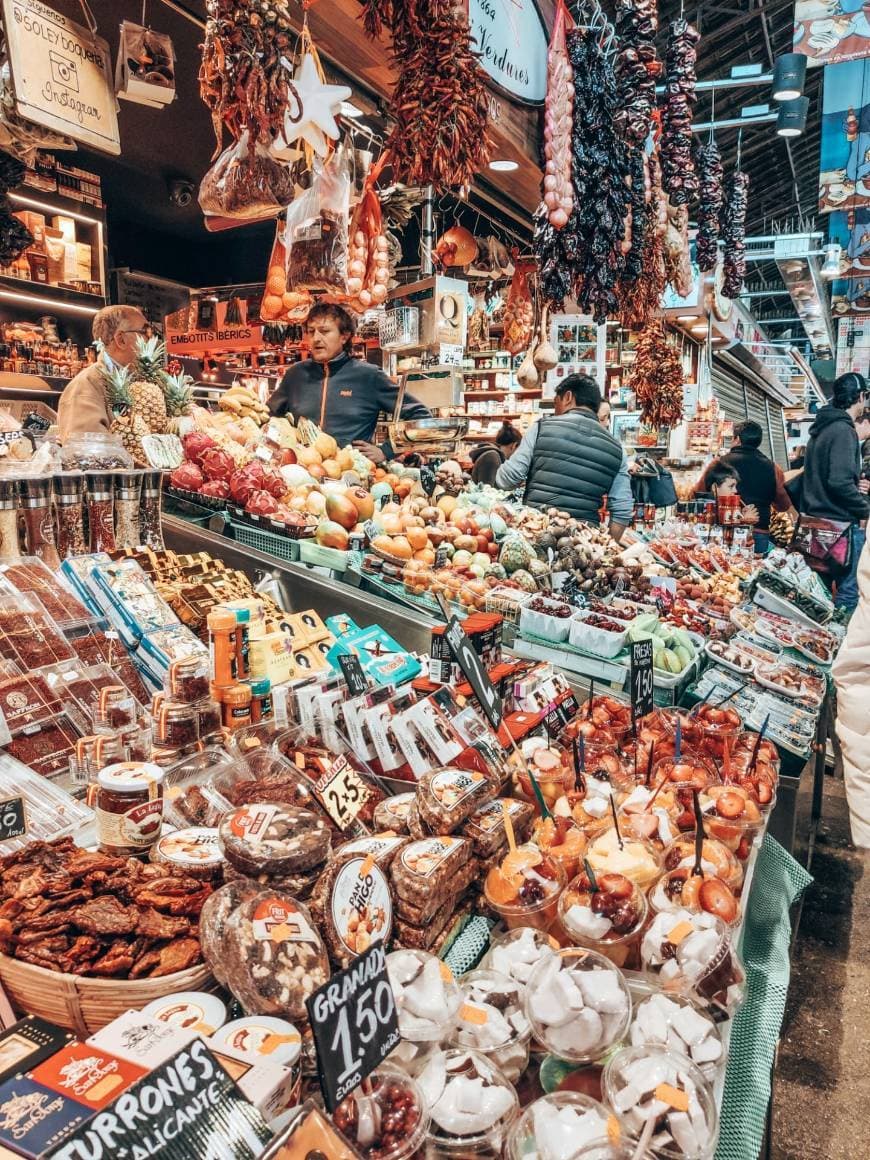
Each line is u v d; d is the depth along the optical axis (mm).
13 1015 1088
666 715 2408
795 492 6672
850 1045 2623
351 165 2967
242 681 1821
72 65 2039
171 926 1122
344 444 4102
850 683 2262
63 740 1624
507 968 1313
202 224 8703
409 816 1537
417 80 2479
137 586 2025
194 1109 760
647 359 6855
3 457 2068
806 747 2562
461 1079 1069
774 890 2049
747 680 3162
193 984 1072
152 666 1895
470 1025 1181
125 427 2729
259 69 2039
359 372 4145
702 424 10516
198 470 2766
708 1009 1330
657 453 10266
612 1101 1078
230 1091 793
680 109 4312
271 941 1060
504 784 1783
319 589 2543
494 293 6750
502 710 2021
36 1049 912
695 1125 1029
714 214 5797
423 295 4719
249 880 1175
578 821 1739
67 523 2080
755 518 6449
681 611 3586
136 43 2146
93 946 1088
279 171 2330
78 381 2969
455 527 3344
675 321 8773
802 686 3193
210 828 1384
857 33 5316
